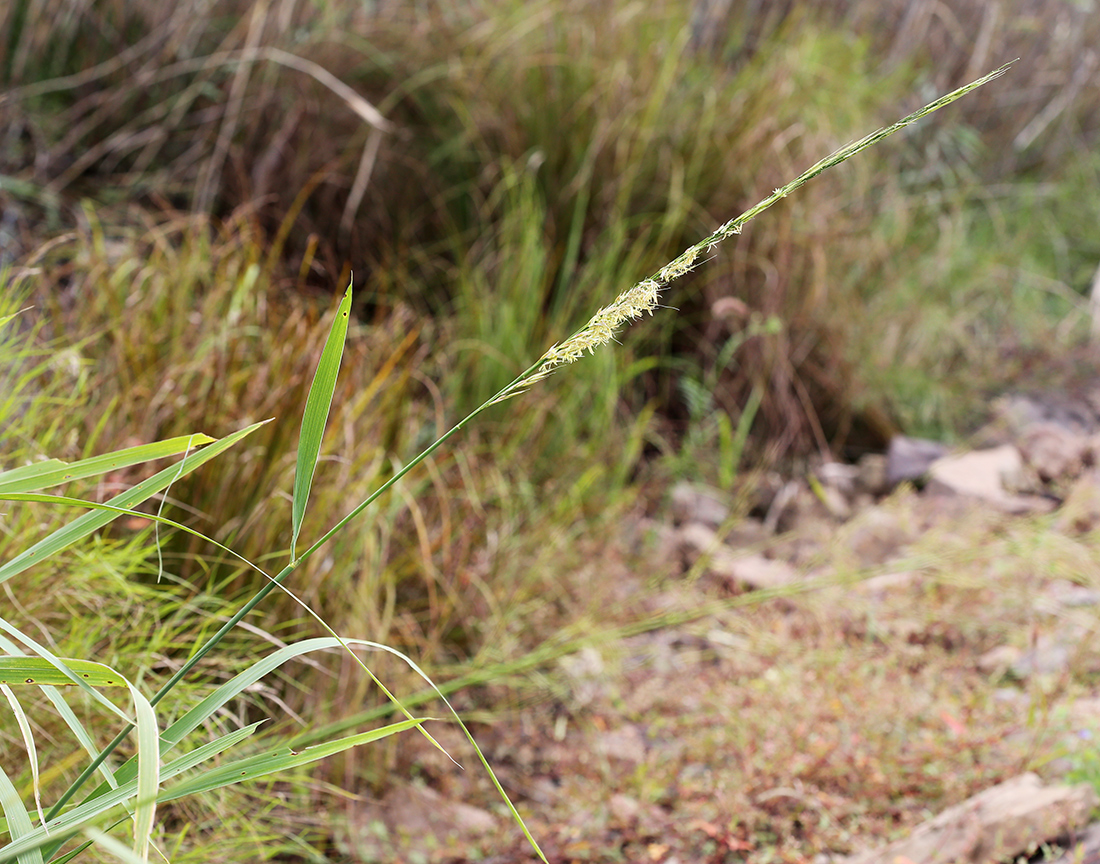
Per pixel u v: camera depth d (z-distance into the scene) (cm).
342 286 324
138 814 76
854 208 422
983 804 192
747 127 380
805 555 324
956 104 533
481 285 341
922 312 440
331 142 372
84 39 387
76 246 296
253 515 201
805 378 395
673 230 369
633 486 343
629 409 374
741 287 378
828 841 197
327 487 218
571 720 249
